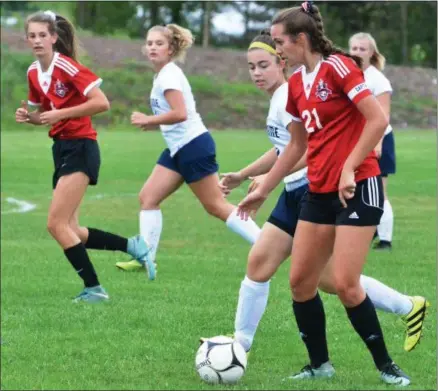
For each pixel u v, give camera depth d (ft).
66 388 45.37
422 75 342.03
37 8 347.15
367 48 81.15
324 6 391.04
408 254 83.15
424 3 400.06
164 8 428.56
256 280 47.01
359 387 43.86
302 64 43.16
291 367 49.08
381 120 40.78
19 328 57.98
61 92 63.82
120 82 292.81
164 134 72.84
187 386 45.16
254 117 283.59
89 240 71.31
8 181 151.64
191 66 324.60
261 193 46.91
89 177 64.85
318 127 42.57
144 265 76.59
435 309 61.72
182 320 59.31
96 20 412.16
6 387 45.70
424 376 46.93
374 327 43.75
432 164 174.60
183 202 125.08
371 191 42.11
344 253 42.27
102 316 60.54
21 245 90.58
